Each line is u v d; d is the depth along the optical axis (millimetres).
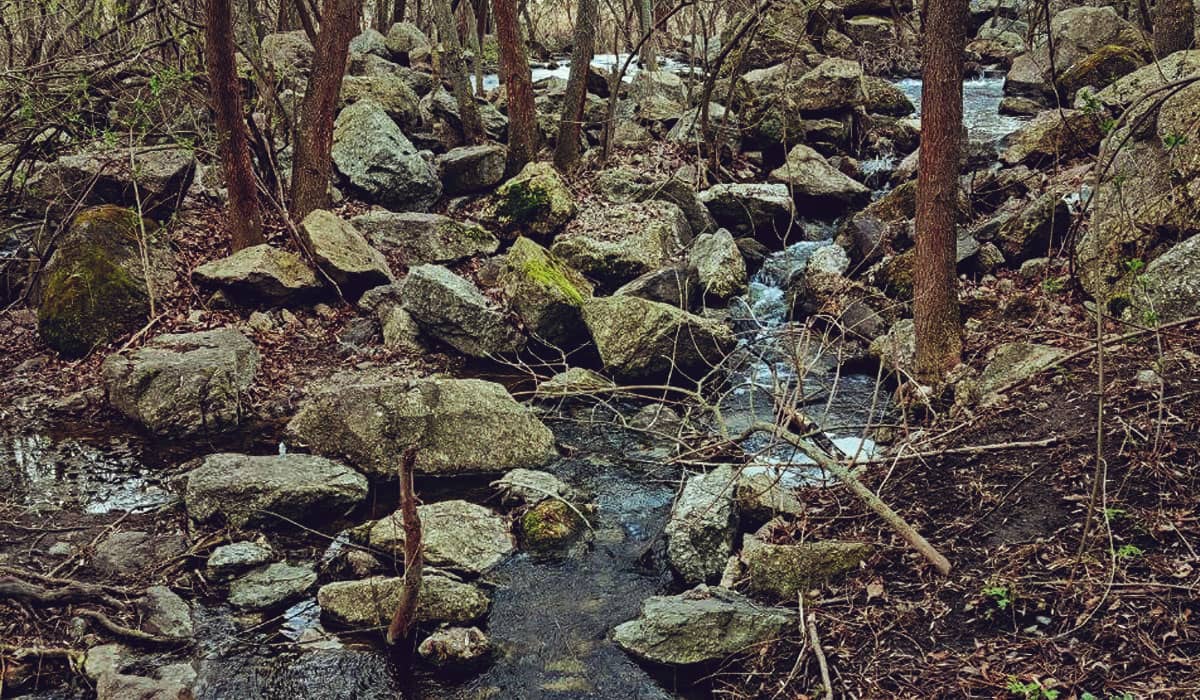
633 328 11305
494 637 6934
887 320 11836
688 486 8188
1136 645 5555
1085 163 13664
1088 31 20422
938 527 7078
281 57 21391
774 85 19766
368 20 40656
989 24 26844
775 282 14219
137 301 12086
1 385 11055
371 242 14375
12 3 14617
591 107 20750
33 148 14539
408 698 6324
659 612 6691
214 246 13680
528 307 12078
